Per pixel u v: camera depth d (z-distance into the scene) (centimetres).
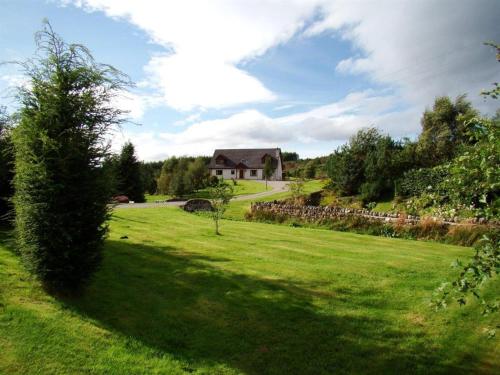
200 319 715
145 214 2041
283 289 876
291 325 719
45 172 668
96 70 716
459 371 623
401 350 670
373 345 677
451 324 765
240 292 842
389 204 2548
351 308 805
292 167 8438
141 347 604
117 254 1043
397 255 1259
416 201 551
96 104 725
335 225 1964
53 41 691
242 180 6638
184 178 4681
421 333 726
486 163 412
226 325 703
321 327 720
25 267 712
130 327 656
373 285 936
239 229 1702
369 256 1226
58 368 525
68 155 682
